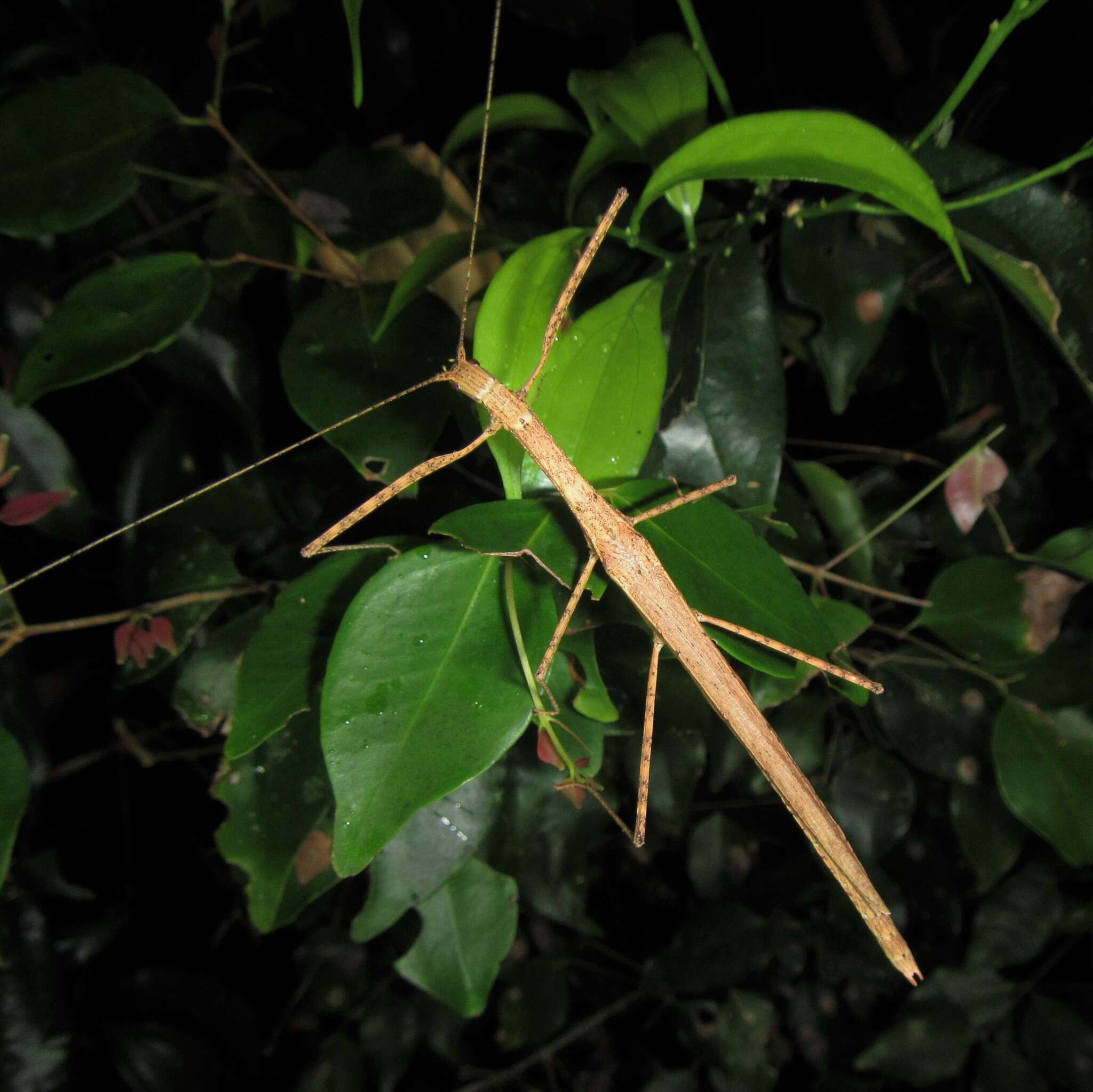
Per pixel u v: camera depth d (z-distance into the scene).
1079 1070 0.27
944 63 0.25
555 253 0.18
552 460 0.18
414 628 0.16
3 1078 0.23
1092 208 0.20
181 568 0.22
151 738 0.28
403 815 0.15
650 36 0.26
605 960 0.33
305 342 0.20
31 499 0.20
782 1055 0.33
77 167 0.20
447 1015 0.30
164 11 0.24
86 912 0.27
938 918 0.27
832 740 0.26
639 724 0.23
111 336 0.20
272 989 0.33
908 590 0.26
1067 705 0.22
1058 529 0.25
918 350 0.26
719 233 0.21
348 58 0.24
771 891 0.30
